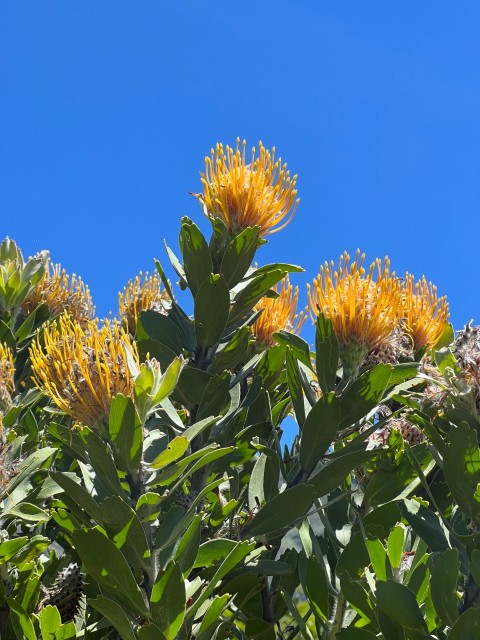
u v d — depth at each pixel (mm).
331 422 2750
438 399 2668
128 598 2250
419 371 2957
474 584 2324
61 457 3457
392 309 2881
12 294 3938
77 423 2453
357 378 2797
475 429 2391
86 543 2184
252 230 3119
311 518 4211
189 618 2406
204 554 2619
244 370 3326
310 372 3254
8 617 2754
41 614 2451
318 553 2914
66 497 2598
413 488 2982
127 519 2238
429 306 3348
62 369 2418
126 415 2248
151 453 2646
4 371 2959
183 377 3053
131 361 2375
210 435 3117
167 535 2387
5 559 2604
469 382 2494
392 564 2457
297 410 2994
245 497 3320
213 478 3129
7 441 2855
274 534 2830
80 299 4402
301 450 2834
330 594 2900
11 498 2799
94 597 2830
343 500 3199
